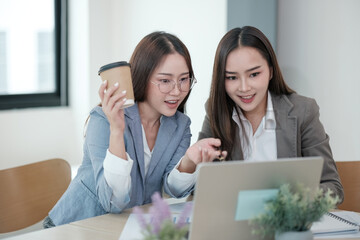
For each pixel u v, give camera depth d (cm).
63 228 166
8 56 430
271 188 136
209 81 399
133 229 163
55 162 241
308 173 139
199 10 400
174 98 196
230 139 220
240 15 348
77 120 455
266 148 225
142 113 206
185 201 204
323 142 220
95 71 448
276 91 224
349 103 337
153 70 193
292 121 220
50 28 450
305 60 346
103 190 180
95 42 446
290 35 350
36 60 445
